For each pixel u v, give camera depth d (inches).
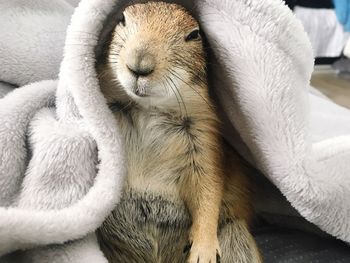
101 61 7.0
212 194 7.3
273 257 7.9
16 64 8.7
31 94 7.2
